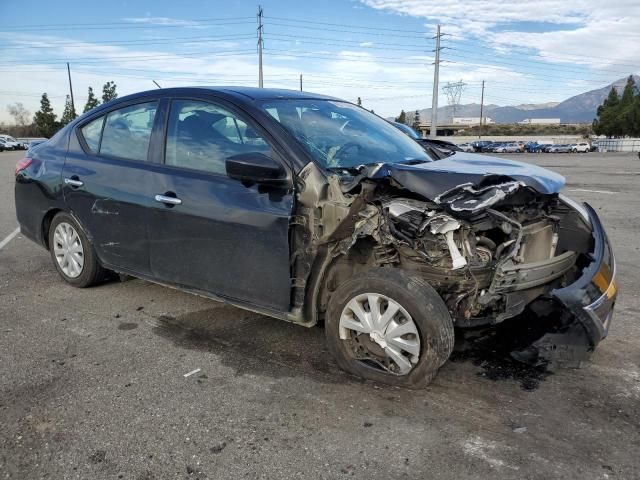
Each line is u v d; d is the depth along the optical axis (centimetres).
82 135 462
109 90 7931
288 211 320
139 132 414
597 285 319
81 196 442
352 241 307
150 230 393
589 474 241
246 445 263
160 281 404
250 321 417
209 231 356
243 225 338
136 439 268
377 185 313
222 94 376
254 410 293
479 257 304
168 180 378
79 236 467
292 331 398
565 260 335
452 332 299
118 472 244
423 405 297
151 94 416
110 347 372
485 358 353
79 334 394
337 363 343
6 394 310
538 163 2967
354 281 314
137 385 320
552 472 242
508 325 355
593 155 4847
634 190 1295
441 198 291
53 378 328
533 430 274
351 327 319
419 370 300
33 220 502
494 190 292
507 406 296
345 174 327
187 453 257
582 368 340
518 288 306
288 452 257
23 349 369
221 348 371
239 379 327
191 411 292
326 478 240
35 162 492
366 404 298
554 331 323
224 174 355
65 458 254
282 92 407
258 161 311
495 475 240
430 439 266
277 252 328
